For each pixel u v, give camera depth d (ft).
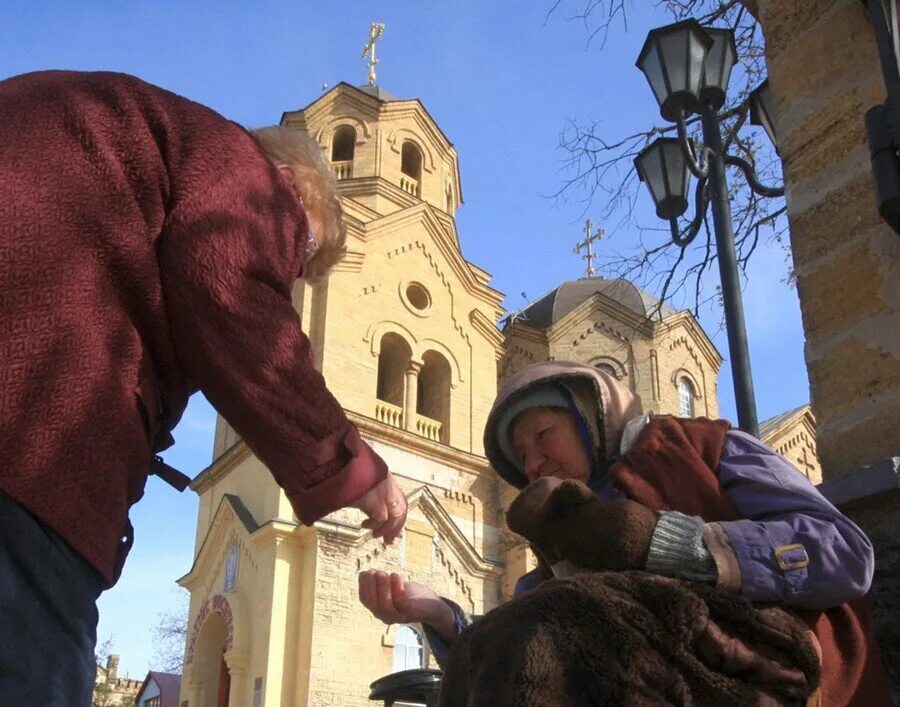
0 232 5.52
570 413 8.53
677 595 5.76
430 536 79.41
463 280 97.19
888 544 8.93
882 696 6.66
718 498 7.09
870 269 10.58
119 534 5.92
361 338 84.94
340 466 6.51
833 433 10.41
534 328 108.68
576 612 5.63
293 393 6.39
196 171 6.58
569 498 6.63
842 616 6.75
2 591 5.06
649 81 24.71
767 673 5.77
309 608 70.23
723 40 24.40
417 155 108.78
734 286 22.45
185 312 6.24
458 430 89.61
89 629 5.66
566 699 5.35
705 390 110.32
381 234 91.45
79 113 6.23
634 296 110.01
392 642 72.43
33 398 5.42
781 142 12.30
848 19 11.78
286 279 6.98
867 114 10.30
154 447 6.78
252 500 80.12
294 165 8.27
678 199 25.86
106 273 6.03
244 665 71.82
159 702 150.41
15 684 5.08
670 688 5.46
